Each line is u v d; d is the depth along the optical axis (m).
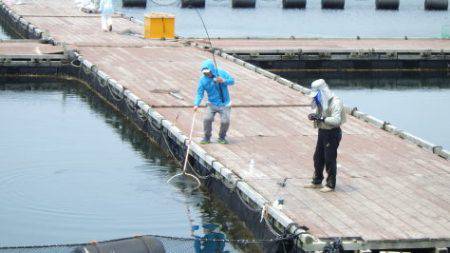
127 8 75.50
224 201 23.34
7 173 26.36
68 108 35.56
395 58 47.41
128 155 28.55
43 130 31.78
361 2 85.81
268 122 28.20
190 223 22.31
